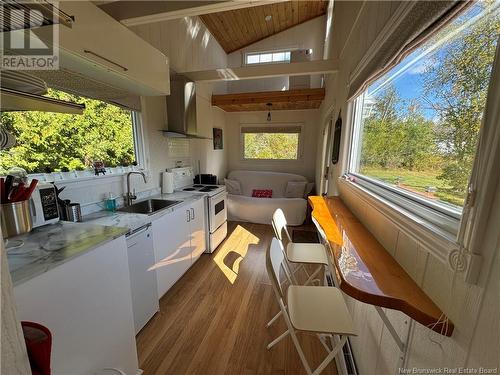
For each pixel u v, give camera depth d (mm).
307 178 5035
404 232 834
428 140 882
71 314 945
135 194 2248
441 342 614
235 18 3857
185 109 2631
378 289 723
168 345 1532
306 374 1350
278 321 1745
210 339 1582
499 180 457
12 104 962
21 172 1212
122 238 1211
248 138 5254
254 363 1412
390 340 927
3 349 361
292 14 4199
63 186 1563
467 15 670
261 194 4797
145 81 1648
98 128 1866
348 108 2062
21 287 771
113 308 1164
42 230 1198
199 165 3676
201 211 2613
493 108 463
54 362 888
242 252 2916
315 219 1539
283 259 1539
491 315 459
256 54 5000
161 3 1549
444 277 614
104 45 1285
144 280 1631
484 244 482
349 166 2117
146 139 2350
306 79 4109
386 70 1136
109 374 1018
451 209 709
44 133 1477
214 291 2113
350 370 1339
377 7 1276
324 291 1280
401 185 1121
